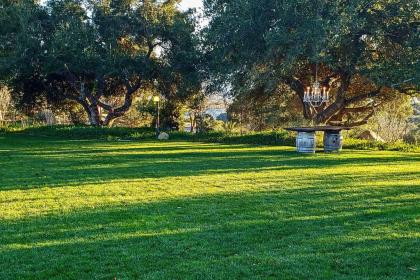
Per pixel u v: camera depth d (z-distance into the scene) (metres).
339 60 21.91
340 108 25.02
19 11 25.06
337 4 20.41
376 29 21.23
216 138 20.38
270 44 20.67
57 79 28.02
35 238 5.46
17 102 29.89
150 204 7.16
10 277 4.31
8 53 25.50
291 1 20.55
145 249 5.06
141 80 27.56
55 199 7.53
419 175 10.01
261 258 4.77
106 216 6.44
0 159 13.02
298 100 29.56
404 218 6.26
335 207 6.91
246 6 21.56
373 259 4.75
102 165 11.79
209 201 7.38
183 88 26.02
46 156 13.91
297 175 10.01
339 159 13.12
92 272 4.43
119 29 26.03
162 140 20.94
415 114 29.70
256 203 7.21
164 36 26.64
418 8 20.69
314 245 5.18
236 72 22.98
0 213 6.59
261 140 19.12
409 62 21.05
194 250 5.02
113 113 28.34
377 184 8.83
